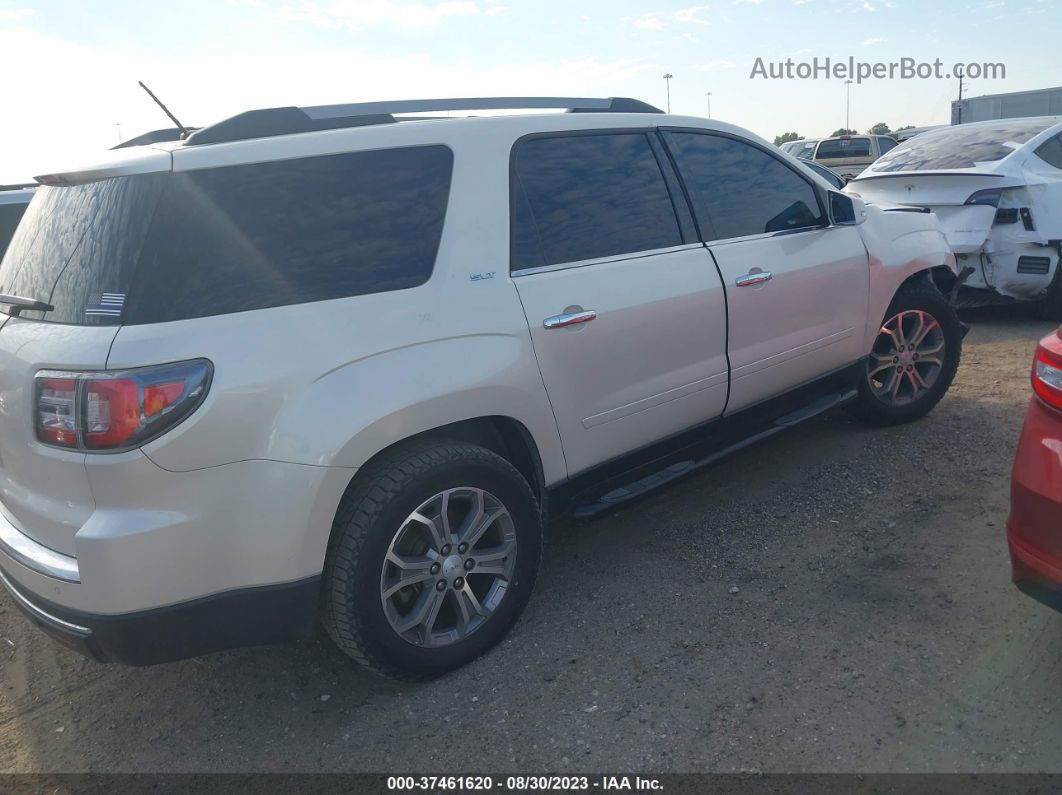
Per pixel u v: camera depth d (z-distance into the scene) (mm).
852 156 20094
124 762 2836
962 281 5301
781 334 4117
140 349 2445
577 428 3379
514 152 3326
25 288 2885
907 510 4004
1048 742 2486
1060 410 2527
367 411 2715
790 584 3479
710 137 4059
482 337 3025
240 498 2564
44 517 2645
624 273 3479
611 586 3609
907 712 2668
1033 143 7098
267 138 2842
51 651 3533
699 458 4012
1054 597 2549
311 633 2746
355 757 2746
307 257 2783
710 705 2797
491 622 3154
